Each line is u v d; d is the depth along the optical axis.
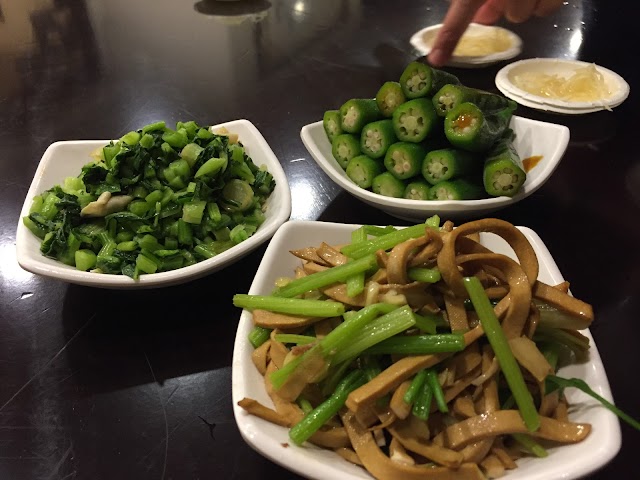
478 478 0.15
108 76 0.44
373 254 0.19
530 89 0.39
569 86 0.38
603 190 0.30
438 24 0.51
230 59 0.46
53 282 0.25
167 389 0.20
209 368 0.21
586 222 0.28
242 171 0.27
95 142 0.29
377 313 0.17
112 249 0.23
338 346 0.17
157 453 0.18
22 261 0.22
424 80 0.29
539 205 0.29
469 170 0.28
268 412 0.16
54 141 0.36
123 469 0.18
